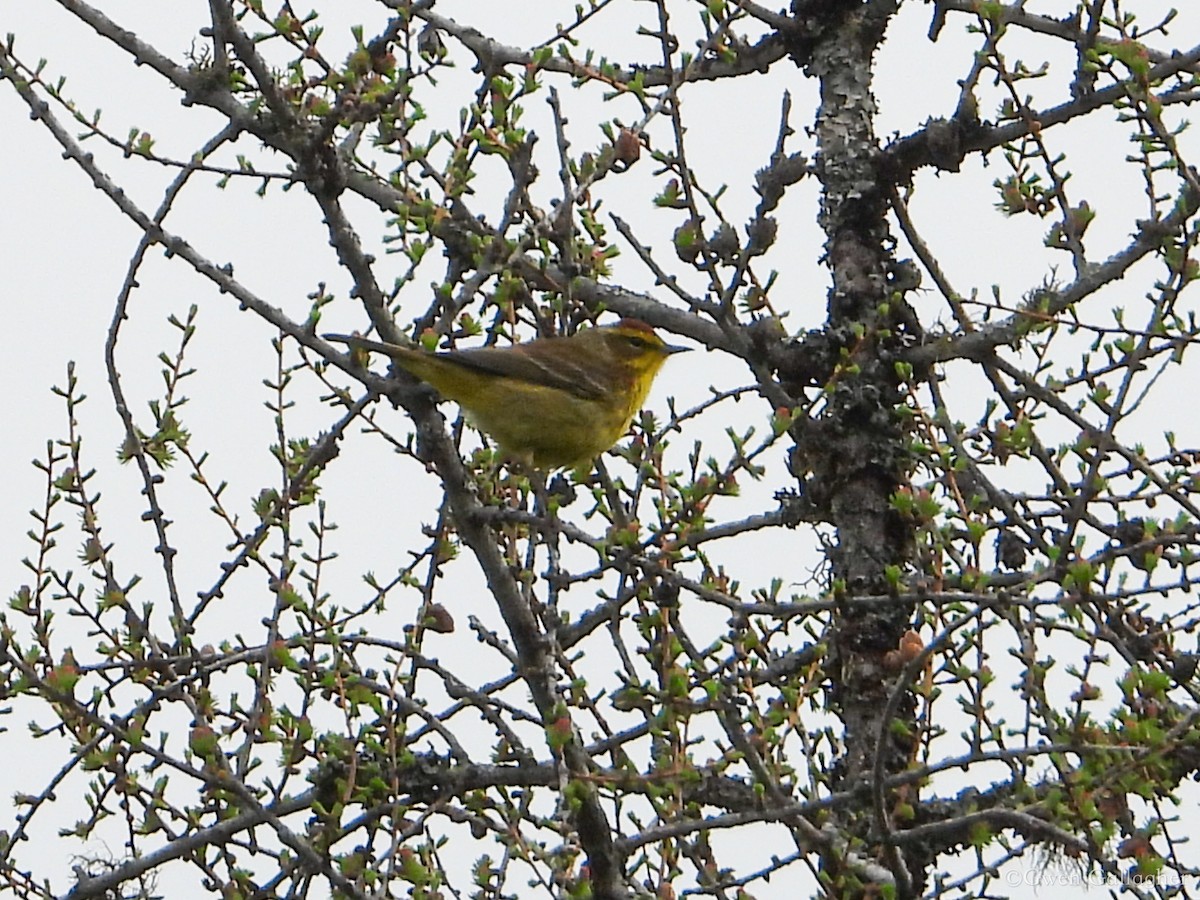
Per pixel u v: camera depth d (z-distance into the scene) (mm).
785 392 13688
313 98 12047
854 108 14656
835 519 13766
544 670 11664
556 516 11297
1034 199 13375
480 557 11531
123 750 11273
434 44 12664
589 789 9891
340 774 11852
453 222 13438
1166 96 13609
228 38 11578
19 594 11516
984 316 13812
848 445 13727
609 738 11344
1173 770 10953
